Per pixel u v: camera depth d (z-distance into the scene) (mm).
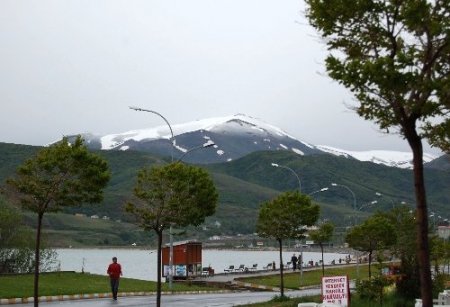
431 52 11938
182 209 22156
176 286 42562
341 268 70875
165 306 26859
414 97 11633
